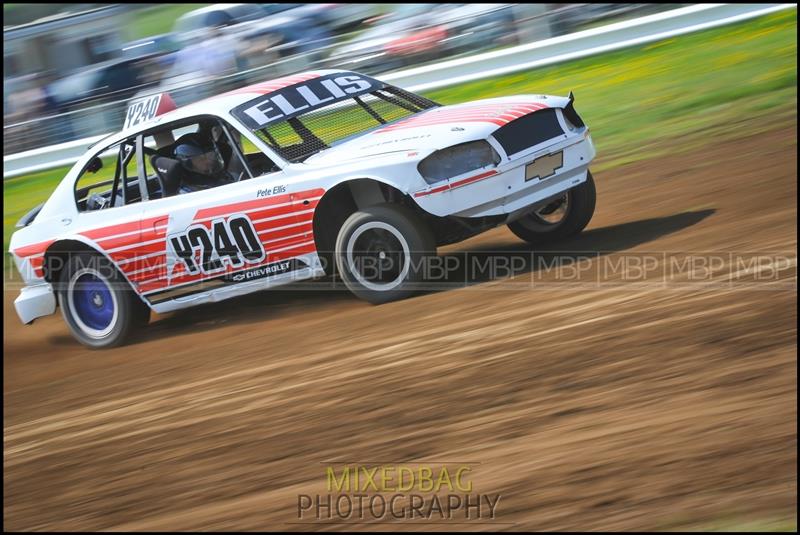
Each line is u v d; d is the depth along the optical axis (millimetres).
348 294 12391
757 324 7828
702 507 5523
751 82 20656
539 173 10617
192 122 11938
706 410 6590
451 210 10289
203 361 10906
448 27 26359
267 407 8609
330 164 10797
